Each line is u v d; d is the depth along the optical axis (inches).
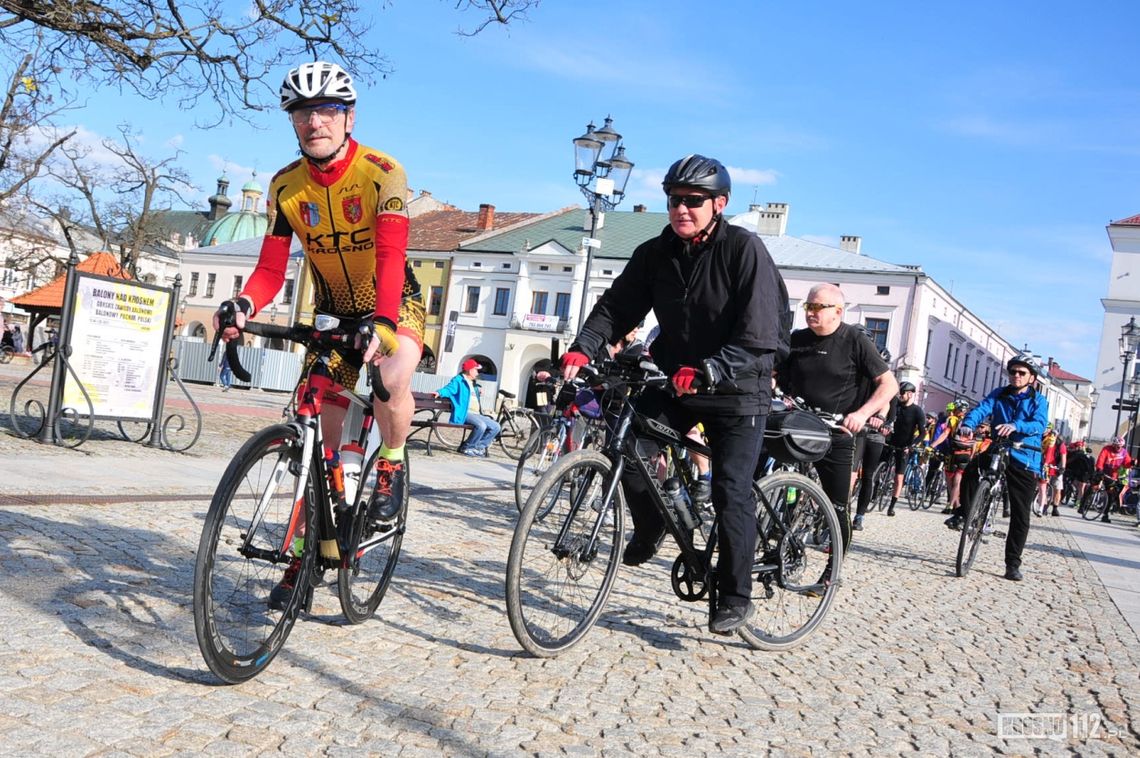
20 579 152.6
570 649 158.1
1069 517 810.8
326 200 132.9
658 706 135.4
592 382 154.9
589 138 517.0
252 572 123.7
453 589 191.5
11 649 121.9
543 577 149.3
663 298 160.4
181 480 291.6
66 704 107.5
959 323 2050.9
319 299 148.7
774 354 157.3
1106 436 1878.7
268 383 1469.0
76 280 343.6
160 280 3329.2
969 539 312.5
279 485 126.2
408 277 143.9
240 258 2389.3
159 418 382.0
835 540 189.2
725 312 155.0
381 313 127.3
